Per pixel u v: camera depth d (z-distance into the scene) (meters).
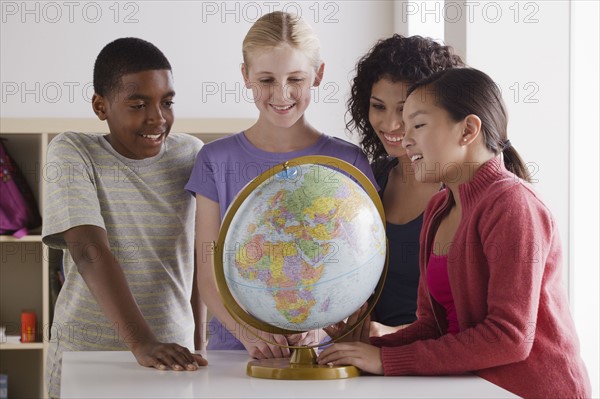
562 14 3.64
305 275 1.66
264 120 2.30
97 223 2.23
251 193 1.72
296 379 1.72
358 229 1.69
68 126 4.37
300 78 2.21
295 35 2.20
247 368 1.79
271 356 1.96
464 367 1.71
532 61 3.64
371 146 2.62
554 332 1.79
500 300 1.70
